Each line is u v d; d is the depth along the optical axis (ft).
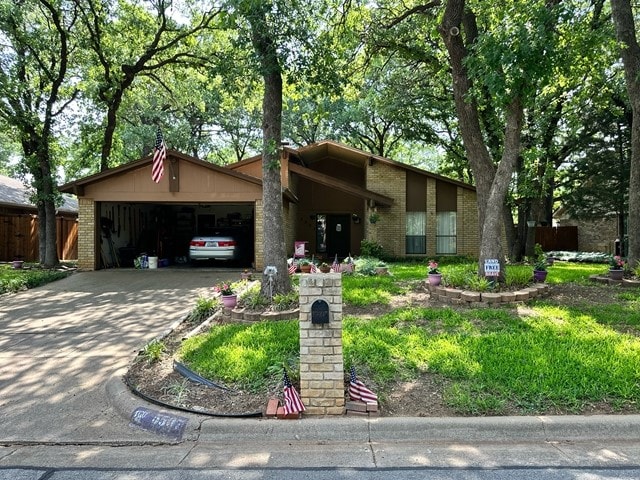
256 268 43.88
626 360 15.46
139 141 80.64
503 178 27.27
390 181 57.77
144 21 50.03
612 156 59.98
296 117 83.71
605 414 12.41
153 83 63.67
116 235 50.47
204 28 47.65
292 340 17.93
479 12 34.32
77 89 50.37
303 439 12.07
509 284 27.14
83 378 16.43
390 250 57.26
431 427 12.09
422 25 41.47
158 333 21.94
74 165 63.87
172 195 44.09
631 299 26.04
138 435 12.43
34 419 13.35
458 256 55.77
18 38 42.29
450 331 19.54
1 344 20.38
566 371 14.67
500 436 11.93
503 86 23.57
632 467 10.39
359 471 10.34
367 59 42.83
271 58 23.57
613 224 76.43
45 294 32.48
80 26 48.78
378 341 17.84
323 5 30.25
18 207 59.57
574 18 27.17
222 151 111.14
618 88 44.70
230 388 14.47
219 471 10.47
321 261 53.31
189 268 47.42
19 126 44.04
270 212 24.85
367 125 86.74
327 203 65.16
